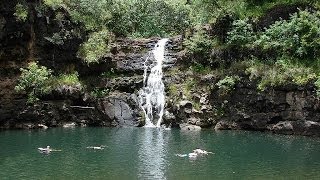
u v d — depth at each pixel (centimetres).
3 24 3378
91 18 4122
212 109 3519
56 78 3666
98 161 2177
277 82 3262
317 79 3128
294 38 3384
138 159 2230
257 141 2828
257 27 3719
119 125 3609
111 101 3659
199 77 3675
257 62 3478
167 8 4759
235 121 3425
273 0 3859
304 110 3161
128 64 3909
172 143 2717
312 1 3681
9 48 3475
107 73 3853
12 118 3391
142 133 3170
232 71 3525
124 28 4353
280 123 3241
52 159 2216
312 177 1886
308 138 2991
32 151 2412
